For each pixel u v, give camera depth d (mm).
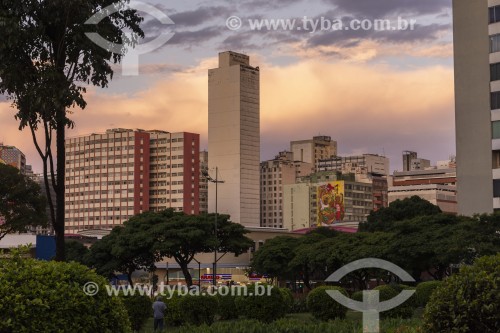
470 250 49406
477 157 65438
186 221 66438
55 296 9555
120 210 194375
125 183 194375
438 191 191500
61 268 10062
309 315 35531
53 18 19156
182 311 28547
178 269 104750
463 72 67312
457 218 60406
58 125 19969
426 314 10531
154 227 65375
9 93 19734
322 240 76250
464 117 66812
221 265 104188
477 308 10016
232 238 70000
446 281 10547
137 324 26344
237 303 30484
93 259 68938
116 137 197000
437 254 53812
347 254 64000
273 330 19141
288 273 80188
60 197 20141
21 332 9125
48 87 19141
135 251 65125
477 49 66688
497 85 65000
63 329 9531
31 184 76812
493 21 66000
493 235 48781
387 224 93875
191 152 194625
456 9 68562
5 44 18484
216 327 19938
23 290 9375
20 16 18812
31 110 19422
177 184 192500
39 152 20031
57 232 20062
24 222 75250
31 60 19609
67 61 19984
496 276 10188
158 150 196125
